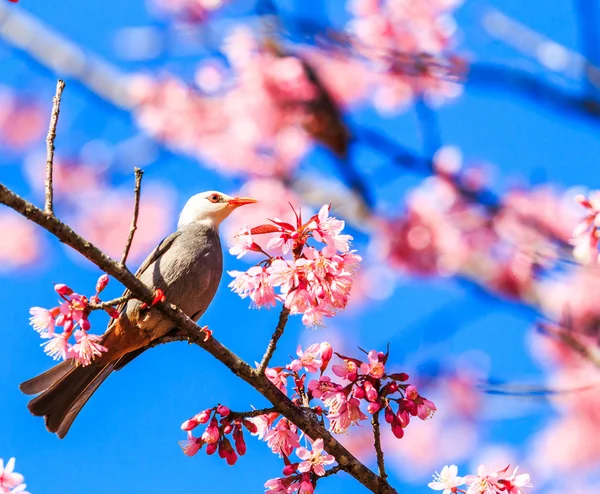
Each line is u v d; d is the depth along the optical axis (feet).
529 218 39.99
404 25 41.22
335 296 23.16
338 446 24.17
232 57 43.45
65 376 28.96
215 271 34.96
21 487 23.39
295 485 23.62
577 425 44.11
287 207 44.68
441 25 40.88
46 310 22.98
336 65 43.39
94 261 23.30
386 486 23.97
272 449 24.40
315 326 23.67
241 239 24.00
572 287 38.65
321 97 43.04
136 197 23.66
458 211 41.91
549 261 38.52
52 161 23.04
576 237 28.45
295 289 23.18
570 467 44.47
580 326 38.22
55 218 22.77
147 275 34.12
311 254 23.26
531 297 39.47
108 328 29.60
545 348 41.91
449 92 43.73
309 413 24.52
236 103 44.93
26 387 28.25
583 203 28.35
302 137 43.60
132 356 31.30
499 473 23.86
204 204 36.91
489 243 41.37
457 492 23.94
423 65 32.86
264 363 24.31
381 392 23.32
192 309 34.58
